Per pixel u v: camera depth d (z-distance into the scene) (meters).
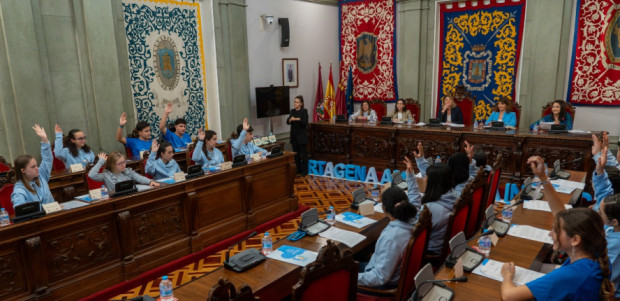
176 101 7.13
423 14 8.77
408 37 8.96
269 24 8.30
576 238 1.75
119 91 6.04
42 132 4.29
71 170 4.80
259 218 5.20
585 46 7.07
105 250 3.76
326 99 9.32
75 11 5.54
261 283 2.50
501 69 8.14
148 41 6.60
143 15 6.47
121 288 3.80
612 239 2.19
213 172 4.64
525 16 7.64
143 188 4.04
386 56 9.36
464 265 2.47
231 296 1.74
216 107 7.68
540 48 7.41
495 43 8.11
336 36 10.02
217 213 4.71
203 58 7.47
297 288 1.90
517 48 7.87
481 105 8.52
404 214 2.59
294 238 3.11
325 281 2.05
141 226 4.00
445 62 8.80
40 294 3.32
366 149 7.74
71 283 3.52
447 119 7.73
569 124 6.64
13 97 5.12
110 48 5.87
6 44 4.96
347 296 2.23
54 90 5.45
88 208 3.55
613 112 7.08
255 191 5.16
